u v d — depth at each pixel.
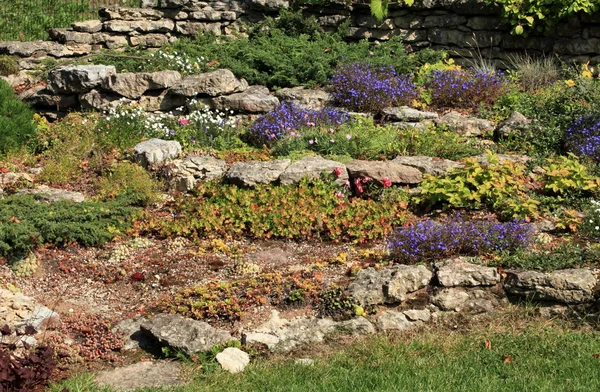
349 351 6.29
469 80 11.41
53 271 7.66
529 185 8.84
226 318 6.71
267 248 8.08
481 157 9.49
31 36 14.73
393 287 6.80
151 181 9.15
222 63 12.11
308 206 8.45
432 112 11.11
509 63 12.88
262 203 8.56
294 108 10.64
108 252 7.98
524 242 7.41
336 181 8.82
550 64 12.16
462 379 5.75
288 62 12.12
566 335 6.39
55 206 8.36
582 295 6.69
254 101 11.02
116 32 13.52
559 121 10.34
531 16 12.46
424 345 6.31
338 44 12.76
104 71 11.38
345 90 11.31
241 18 13.98
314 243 8.14
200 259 7.82
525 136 10.12
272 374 5.92
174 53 12.30
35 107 11.71
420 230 7.57
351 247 7.98
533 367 5.92
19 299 6.77
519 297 6.89
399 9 13.32
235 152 9.97
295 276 7.21
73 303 7.15
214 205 8.60
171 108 11.30
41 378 5.59
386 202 8.52
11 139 10.03
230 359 6.11
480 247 7.42
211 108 11.23
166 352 6.30
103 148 10.06
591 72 11.94
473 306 6.82
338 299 6.76
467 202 8.45
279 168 8.94
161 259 7.84
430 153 9.69
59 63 12.79
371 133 9.98
